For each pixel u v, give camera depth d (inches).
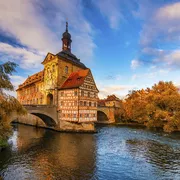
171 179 523.2
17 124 2012.8
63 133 1371.8
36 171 571.2
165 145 947.3
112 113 2394.2
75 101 1402.6
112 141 1061.8
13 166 613.9
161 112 1533.0
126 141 1061.1
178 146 924.0
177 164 649.6
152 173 567.2
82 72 1558.8
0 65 608.4
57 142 1025.5
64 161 676.7
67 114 1454.2
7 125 619.8
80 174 553.0
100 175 548.1
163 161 682.8
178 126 1402.6
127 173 566.6
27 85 2217.0
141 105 2068.2
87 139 1125.7
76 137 1197.7
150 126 1743.4
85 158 718.5
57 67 1552.7
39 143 993.5
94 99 1556.3
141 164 649.6
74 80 1528.1
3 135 661.9
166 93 1694.1
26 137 1180.5
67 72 1654.8
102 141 1063.0
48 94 1685.5
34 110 1327.5
